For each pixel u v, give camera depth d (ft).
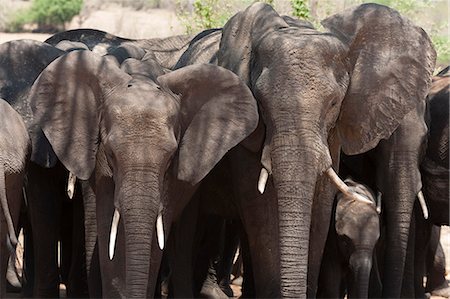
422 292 50.72
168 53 55.67
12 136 40.29
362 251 43.93
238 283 59.77
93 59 38.52
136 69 38.88
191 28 85.97
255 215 41.14
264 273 41.37
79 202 45.55
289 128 36.60
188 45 53.42
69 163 38.42
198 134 38.52
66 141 38.52
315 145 36.58
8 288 53.01
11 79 45.55
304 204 36.32
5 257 39.99
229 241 53.72
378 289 48.26
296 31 39.04
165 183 38.06
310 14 87.66
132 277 35.19
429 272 55.47
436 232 54.85
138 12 169.99
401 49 41.60
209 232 49.49
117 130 35.96
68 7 167.53
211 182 44.11
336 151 40.75
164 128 36.09
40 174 45.21
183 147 38.42
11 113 41.27
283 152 36.55
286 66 37.24
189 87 38.60
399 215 46.19
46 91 38.88
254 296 46.24
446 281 55.77
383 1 94.43
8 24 166.61
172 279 43.96
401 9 94.53
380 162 46.60
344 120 40.75
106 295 38.17
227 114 38.52
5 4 171.42
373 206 44.78
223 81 38.68
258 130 39.17
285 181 36.40
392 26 41.52
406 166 46.11
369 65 40.98
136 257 35.17
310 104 36.81
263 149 37.70
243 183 41.06
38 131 43.83
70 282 46.11
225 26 42.91
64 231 49.08
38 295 45.75
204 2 87.66
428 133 48.26
